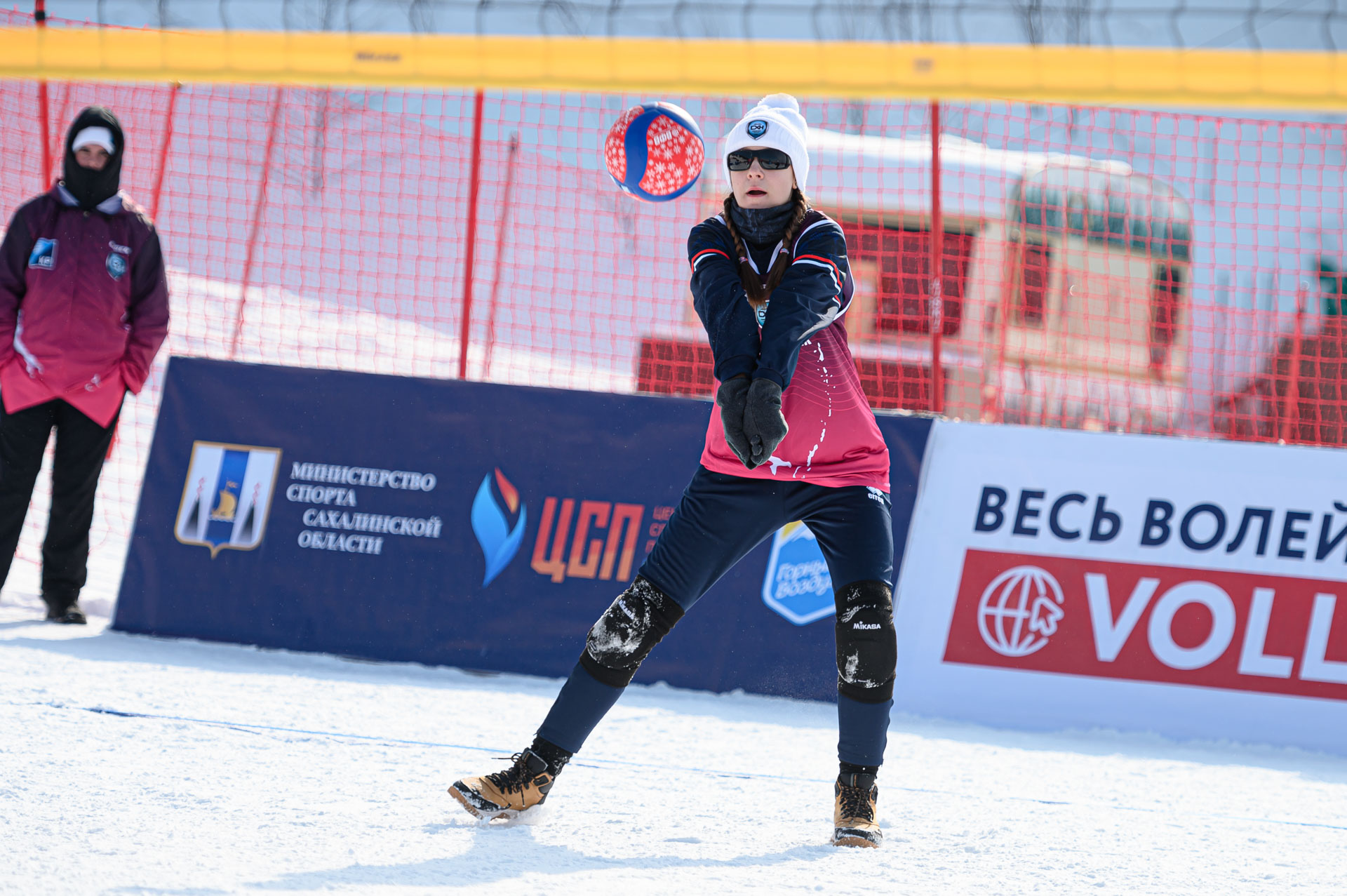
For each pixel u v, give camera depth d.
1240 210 26.11
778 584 14.48
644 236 28.80
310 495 15.43
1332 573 14.13
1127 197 25.80
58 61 10.67
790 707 13.82
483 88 9.98
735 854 7.18
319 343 32.25
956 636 14.30
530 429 15.42
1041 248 25.25
